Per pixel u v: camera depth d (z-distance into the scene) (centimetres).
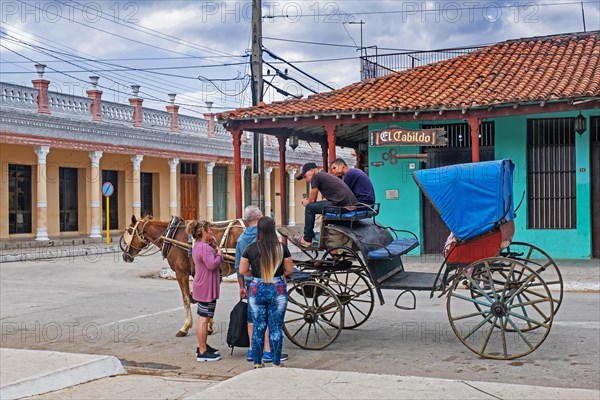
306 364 892
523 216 1912
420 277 1023
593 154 1864
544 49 2119
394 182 2036
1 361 845
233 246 1093
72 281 1850
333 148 1922
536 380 790
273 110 1988
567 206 1886
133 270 2138
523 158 1905
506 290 913
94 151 3020
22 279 1889
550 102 1697
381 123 2006
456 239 948
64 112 2894
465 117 1791
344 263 1052
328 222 999
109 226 3241
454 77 2045
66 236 3086
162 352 988
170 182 3481
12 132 2620
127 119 3234
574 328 1073
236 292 1602
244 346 924
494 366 860
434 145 1888
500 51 2188
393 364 883
